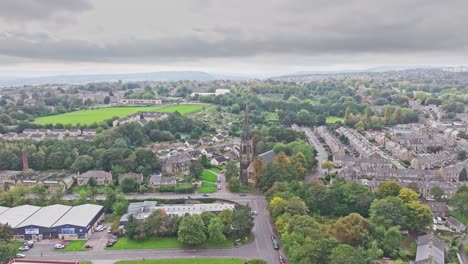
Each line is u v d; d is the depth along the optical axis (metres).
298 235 193.62
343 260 159.38
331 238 183.88
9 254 190.75
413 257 195.75
